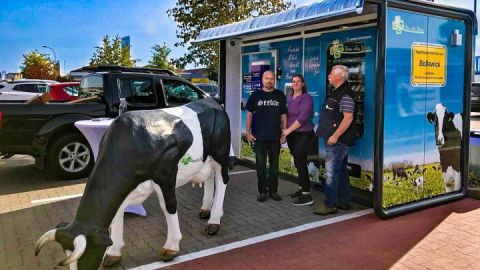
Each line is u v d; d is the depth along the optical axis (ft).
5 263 14.40
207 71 61.93
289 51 24.95
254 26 21.67
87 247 10.82
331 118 18.12
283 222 17.98
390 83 17.87
